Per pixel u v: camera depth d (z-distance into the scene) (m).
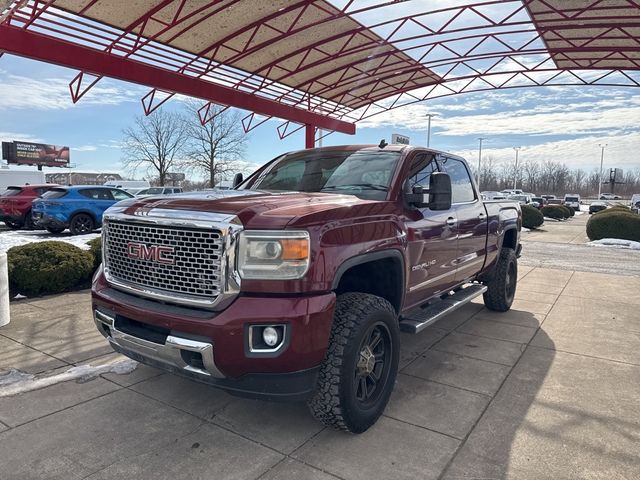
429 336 5.18
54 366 4.04
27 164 53.12
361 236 2.98
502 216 5.96
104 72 11.33
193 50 13.44
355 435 3.00
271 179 4.41
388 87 20.59
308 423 3.14
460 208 4.67
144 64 12.25
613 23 13.27
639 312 6.37
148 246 2.89
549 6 12.50
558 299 7.19
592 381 3.94
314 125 18.77
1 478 2.49
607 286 8.26
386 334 3.23
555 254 13.42
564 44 16.14
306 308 2.57
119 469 2.59
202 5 10.95
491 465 2.69
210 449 2.81
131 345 2.94
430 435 3.02
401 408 3.40
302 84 17.89
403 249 3.41
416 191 3.74
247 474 2.57
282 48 14.41
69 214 14.46
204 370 2.66
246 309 2.54
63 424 3.07
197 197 3.07
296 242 2.58
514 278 6.52
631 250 14.62
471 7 13.02
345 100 21.73
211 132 41.00
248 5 11.39
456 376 4.02
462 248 4.67
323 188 3.91
